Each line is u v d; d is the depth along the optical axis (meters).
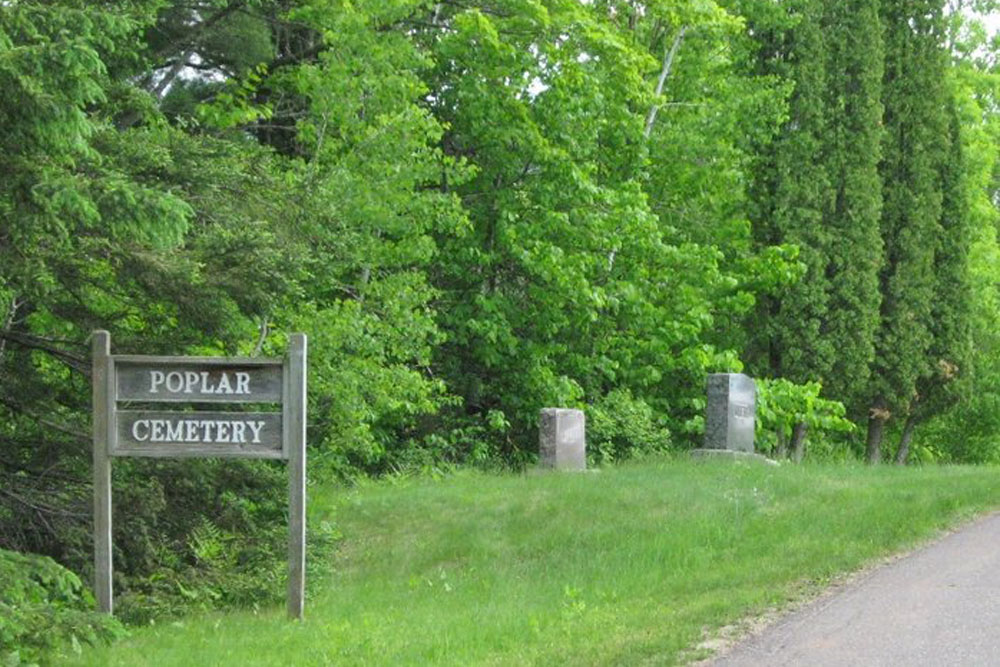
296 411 9.12
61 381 11.76
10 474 11.36
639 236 24.69
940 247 29.28
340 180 17.84
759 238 26.80
